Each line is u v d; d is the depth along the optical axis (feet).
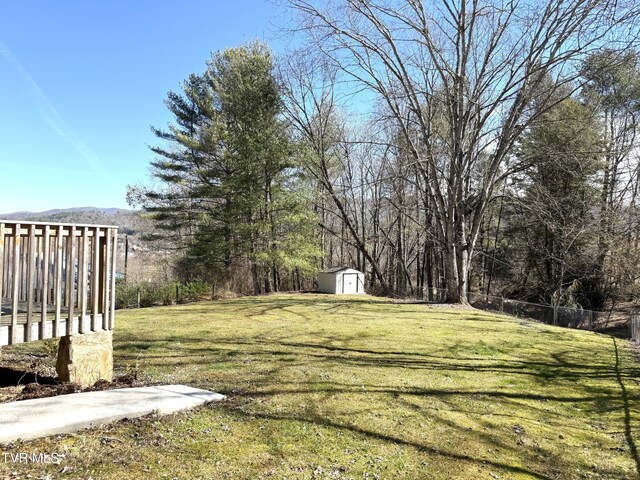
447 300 48.98
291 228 65.36
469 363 20.97
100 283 16.43
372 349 23.32
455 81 44.75
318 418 12.54
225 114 69.51
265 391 14.88
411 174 67.31
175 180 73.72
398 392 15.56
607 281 61.46
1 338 13.04
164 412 12.24
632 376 19.71
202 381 15.87
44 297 14.23
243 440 10.73
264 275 69.72
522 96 42.45
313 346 23.62
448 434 11.96
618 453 11.37
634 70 47.55
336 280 64.03
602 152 45.65
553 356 23.70
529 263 71.92
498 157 45.19
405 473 9.55
